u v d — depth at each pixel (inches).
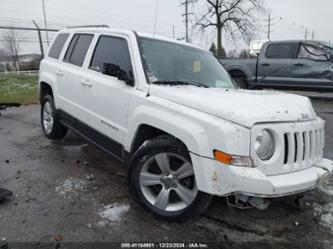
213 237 118.3
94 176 168.7
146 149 127.3
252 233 121.9
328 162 128.6
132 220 127.0
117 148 151.5
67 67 200.2
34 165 182.5
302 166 116.6
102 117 160.9
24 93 505.7
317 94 486.6
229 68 453.4
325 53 396.5
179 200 128.0
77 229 119.8
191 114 114.3
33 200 140.5
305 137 117.3
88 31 195.0
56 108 211.5
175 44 171.0
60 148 214.8
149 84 138.7
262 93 143.2
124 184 159.8
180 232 120.4
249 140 103.7
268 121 107.3
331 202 150.3
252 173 102.3
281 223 129.9
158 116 124.3
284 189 105.3
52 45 236.5
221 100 117.7
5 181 159.6
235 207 124.2
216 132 105.7
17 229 118.2
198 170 110.0
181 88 138.2
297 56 411.5
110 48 168.1
